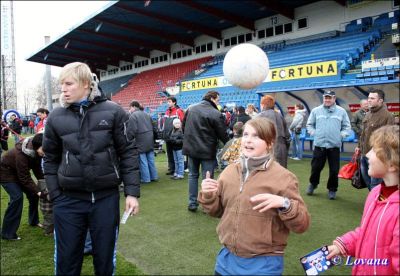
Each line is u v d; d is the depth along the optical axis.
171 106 8.45
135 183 2.72
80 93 2.54
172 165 8.90
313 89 10.76
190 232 4.59
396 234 1.90
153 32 26.97
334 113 5.89
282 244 2.23
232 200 2.30
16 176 4.37
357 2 18.59
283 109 12.84
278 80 14.44
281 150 5.05
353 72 14.02
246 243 2.20
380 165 2.00
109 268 2.64
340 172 5.30
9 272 3.50
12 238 4.38
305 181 7.51
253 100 17.31
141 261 3.73
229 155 4.16
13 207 4.34
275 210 2.18
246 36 25.00
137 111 7.70
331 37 19.38
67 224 2.59
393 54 14.91
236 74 4.83
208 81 17.41
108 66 43.25
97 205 2.60
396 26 16.08
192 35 28.50
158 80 30.62
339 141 5.87
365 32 17.50
